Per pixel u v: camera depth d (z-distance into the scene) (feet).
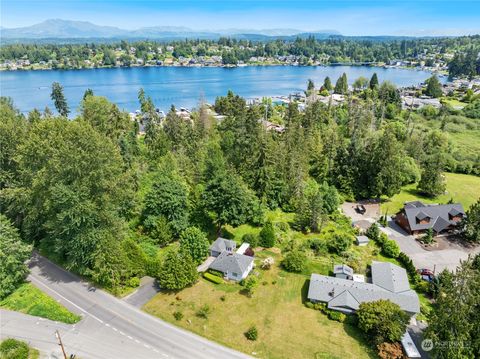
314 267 174.70
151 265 162.61
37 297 147.74
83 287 155.43
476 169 324.39
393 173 250.37
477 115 483.51
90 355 120.98
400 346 124.98
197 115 401.90
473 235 202.90
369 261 183.11
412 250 196.75
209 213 205.36
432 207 220.23
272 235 192.13
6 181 194.39
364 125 386.32
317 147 298.56
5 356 115.85
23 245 157.07
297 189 235.81
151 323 135.95
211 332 132.67
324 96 654.53
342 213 238.48
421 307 148.56
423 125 453.99
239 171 252.21
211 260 178.50
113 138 285.02
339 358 122.83
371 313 130.31
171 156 250.16
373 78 641.40
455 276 121.70
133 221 191.72
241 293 154.40
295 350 125.80
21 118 263.90
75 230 155.43
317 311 144.97
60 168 154.61
